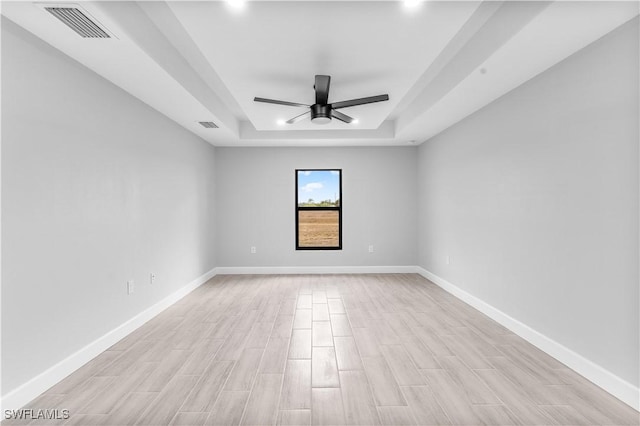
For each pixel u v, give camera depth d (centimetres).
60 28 221
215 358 283
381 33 257
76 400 221
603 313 236
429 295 490
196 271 543
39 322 232
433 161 574
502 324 362
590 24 221
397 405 214
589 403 217
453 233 493
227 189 652
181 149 483
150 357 285
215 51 284
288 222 657
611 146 229
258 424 196
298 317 391
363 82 352
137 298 361
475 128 425
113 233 318
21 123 219
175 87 331
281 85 360
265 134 591
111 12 215
